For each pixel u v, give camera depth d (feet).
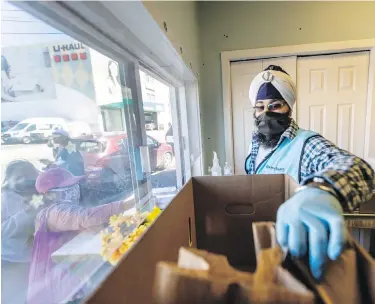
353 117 6.64
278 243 1.05
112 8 1.67
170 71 3.71
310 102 6.70
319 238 0.96
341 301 0.83
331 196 1.20
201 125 6.31
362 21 6.14
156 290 0.81
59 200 1.84
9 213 1.47
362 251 0.95
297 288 0.75
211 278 0.78
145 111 3.16
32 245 1.54
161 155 3.73
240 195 2.15
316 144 2.71
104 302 0.80
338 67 6.50
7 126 1.49
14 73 1.51
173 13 2.85
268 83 3.39
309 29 6.29
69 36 1.76
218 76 6.74
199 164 5.74
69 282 1.34
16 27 1.47
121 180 2.70
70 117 2.00
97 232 1.91
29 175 1.62
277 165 3.21
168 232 1.48
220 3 6.45
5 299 1.31
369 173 1.50
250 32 6.47
